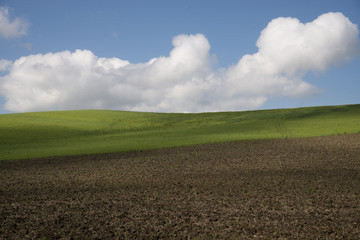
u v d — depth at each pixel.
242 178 18.91
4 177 21.42
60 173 22.38
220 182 18.05
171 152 31.08
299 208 12.86
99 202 14.56
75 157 30.08
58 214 12.86
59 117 65.81
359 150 27.97
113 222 11.79
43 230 11.16
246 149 30.95
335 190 15.62
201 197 14.98
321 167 21.55
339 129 43.47
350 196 14.51
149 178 19.78
